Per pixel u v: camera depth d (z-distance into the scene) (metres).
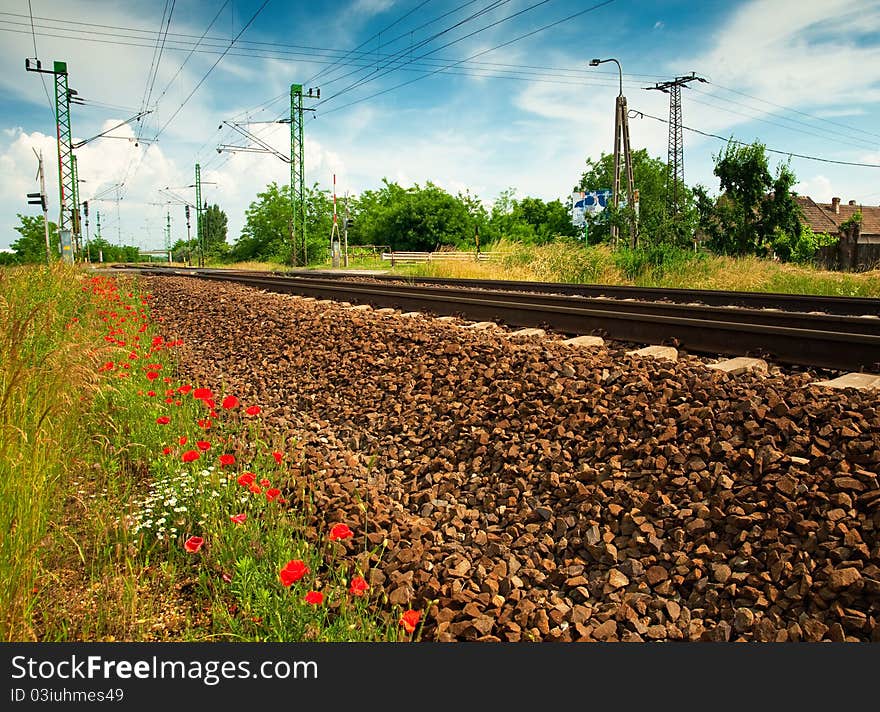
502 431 4.55
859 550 2.75
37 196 35.56
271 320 9.52
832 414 3.65
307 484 4.00
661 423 4.07
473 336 6.90
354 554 3.31
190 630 2.78
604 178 51.88
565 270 19.30
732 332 6.18
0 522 2.93
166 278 20.42
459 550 3.38
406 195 59.72
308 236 62.56
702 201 28.78
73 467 4.28
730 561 2.96
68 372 4.79
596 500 3.56
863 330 6.80
